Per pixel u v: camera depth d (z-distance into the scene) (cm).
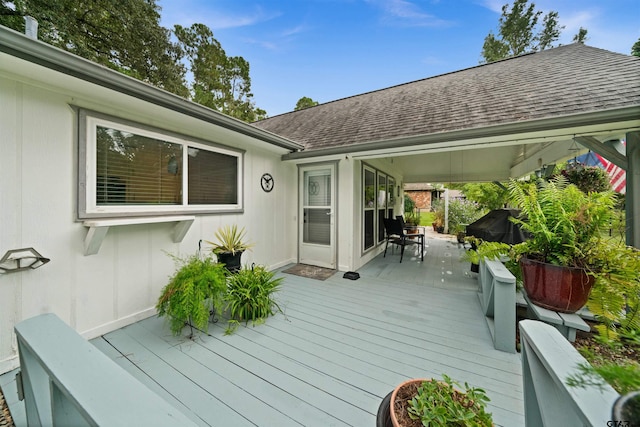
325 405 146
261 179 416
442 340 216
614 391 65
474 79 502
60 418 87
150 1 1009
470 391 108
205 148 319
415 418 100
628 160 255
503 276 201
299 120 668
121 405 66
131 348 203
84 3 821
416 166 730
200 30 1357
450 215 1000
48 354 89
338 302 300
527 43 1488
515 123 268
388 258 543
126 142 245
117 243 238
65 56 168
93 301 221
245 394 154
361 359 190
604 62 362
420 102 477
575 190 199
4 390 161
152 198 266
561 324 177
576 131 262
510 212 378
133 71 941
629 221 253
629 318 129
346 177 430
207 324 222
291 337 221
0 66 168
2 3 617
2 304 177
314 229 471
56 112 199
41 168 192
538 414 100
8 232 178
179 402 147
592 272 172
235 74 1593
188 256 299
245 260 386
